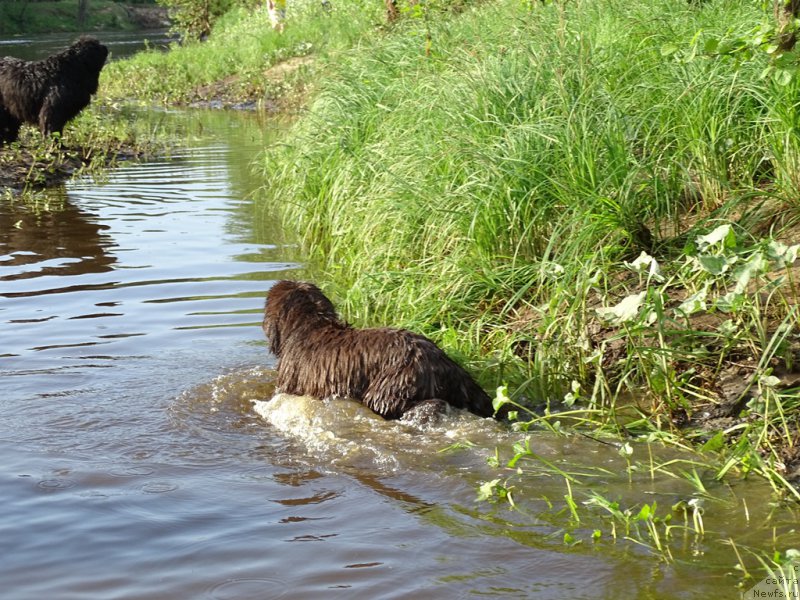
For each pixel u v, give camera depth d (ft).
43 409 19.08
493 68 29.78
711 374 18.83
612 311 17.44
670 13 31.76
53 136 53.06
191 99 88.79
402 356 18.26
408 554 13.51
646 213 24.21
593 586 12.52
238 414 18.97
